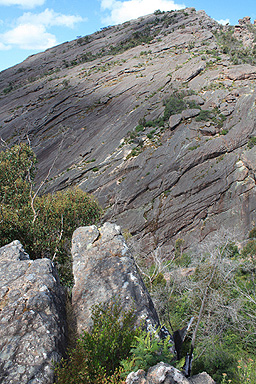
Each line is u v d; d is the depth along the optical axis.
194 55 67.31
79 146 50.91
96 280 5.38
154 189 37.59
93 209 14.47
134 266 5.71
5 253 5.92
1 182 14.63
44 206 13.05
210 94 48.84
